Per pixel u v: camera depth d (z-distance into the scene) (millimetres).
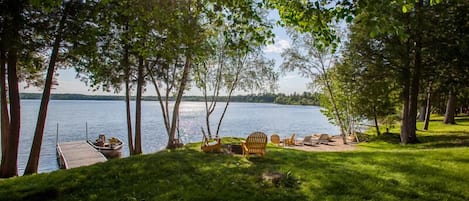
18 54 10797
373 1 4430
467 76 17000
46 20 10555
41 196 6785
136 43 11844
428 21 15266
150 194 6520
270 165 8820
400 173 7504
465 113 50406
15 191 6973
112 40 14164
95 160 19125
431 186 6535
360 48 18250
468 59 15453
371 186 6543
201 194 6309
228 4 6230
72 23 10906
